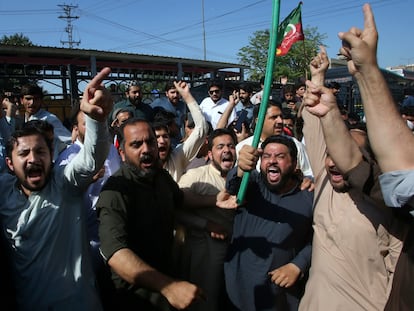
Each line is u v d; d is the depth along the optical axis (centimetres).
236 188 246
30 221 204
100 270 248
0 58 925
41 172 204
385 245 196
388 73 1210
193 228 281
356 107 1181
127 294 224
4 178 212
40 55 999
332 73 1225
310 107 189
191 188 294
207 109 673
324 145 229
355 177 180
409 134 134
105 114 187
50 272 207
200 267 284
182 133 579
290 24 468
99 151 194
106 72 182
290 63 2717
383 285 197
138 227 221
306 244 255
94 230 270
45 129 273
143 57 1184
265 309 244
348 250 200
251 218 250
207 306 282
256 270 245
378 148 136
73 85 781
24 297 207
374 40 130
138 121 230
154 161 229
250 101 750
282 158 242
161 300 223
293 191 252
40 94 493
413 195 133
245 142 380
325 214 212
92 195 276
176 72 1329
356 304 198
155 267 230
